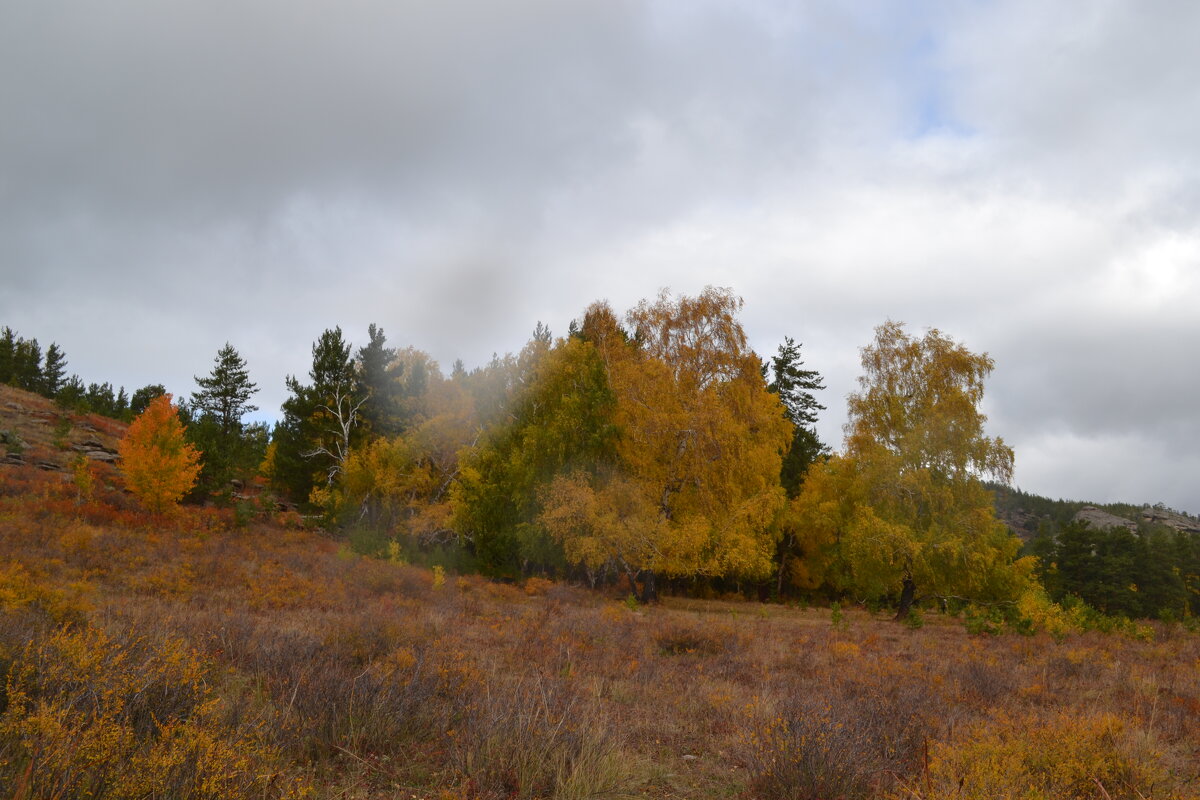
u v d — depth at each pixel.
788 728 5.79
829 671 11.43
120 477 32.56
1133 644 19.75
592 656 11.22
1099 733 6.22
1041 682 11.03
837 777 5.24
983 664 12.44
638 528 26.45
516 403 34.56
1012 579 27.75
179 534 23.42
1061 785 5.12
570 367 31.55
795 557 41.94
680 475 29.36
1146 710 9.36
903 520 28.47
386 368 45.34
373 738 5.50
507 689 7.23
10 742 3.67
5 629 5.84
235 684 6.46
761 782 5.41
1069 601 25.16
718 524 28.02
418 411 42.94
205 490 33.19
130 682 4.82
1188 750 7.23
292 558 21.62
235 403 67.88
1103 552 67.44
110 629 7.27
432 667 7.70
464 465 34.78
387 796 4.61
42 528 18.61
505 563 29.58
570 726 5.87
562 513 26.08
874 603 29.95
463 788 4.74
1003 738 6.27
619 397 29.81
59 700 4.14
